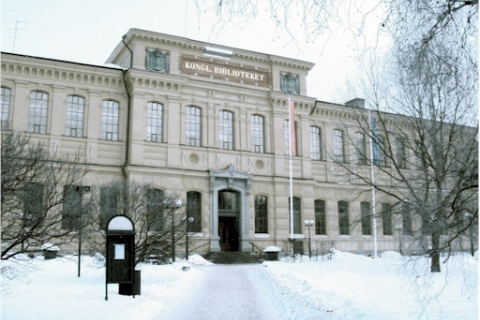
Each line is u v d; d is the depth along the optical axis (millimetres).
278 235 40406
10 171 12266
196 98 39469
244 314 12727
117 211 21656
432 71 8320
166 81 37812
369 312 11195
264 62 43188
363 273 23734
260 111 42125
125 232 14531
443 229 10156
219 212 39375
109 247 14453
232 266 32344
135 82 36906
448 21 7793
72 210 17062
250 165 40656
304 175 42812
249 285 20094
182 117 38531
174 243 28141
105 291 14406
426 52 8070
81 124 35906
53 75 35219
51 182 15641
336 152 44562
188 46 39656
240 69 41969
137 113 36656
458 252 11586
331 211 44438
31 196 13102
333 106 45312
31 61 34344
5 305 12156
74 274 21906
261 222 40531
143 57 37781
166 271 24891
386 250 45938
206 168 38750
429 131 14445
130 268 14539
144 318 11711
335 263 32156
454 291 15297
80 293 14945
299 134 43531
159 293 16281
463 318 10547
